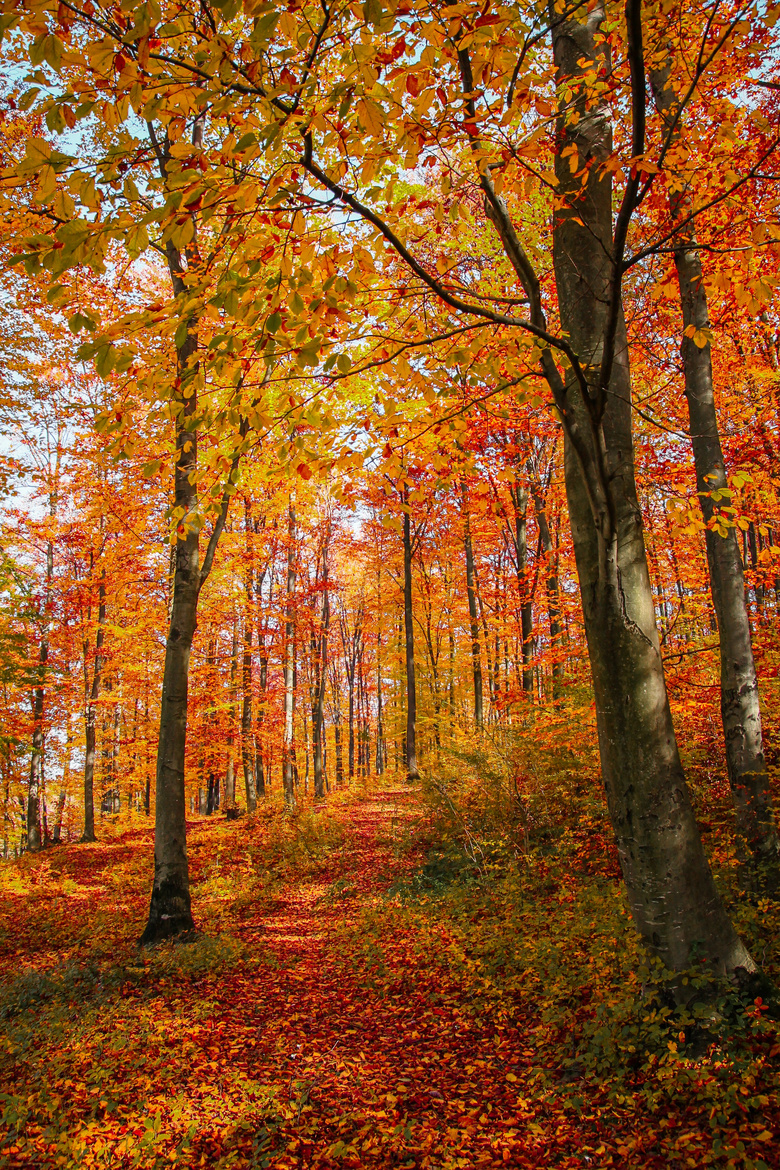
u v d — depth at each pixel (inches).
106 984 236.5
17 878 452.8
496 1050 165.0
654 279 237.1
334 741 1364.4
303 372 140.8
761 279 114.3
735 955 137.3
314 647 946.7
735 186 111.7
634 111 94.3
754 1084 115.6
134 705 783.7
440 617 961.5
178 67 84.4
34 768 674.2
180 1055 175.6
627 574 146.3
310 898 383.9
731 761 218.4
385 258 137.9
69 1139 131.2
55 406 457.1
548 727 339.9
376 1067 164.9
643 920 141.8
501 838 332.2
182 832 312.3
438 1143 127.9
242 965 255.8
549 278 292.5
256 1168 123.4
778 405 323.0
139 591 638.5
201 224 101.3
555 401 145.1
